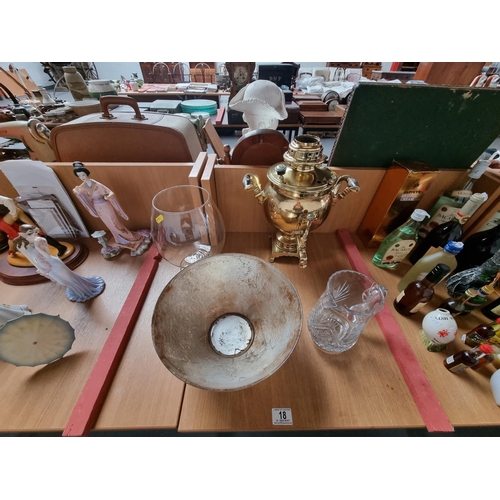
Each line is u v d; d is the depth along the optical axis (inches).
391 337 21.0
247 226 31.6
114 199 24.6
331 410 17.5
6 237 27.8
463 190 25.7
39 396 17.7
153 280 25.7
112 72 126.8
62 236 29.7
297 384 18.7
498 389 17.6
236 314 22.8
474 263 25.0
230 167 26.4
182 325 19.4
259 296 22.0
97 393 17.2
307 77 99.1
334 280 21.3
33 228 19.3
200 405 17.5
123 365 19.4
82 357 19.8
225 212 30.1
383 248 26.3
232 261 21.1
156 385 18.4
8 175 24.4
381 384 18.8
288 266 27.7
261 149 26.4
